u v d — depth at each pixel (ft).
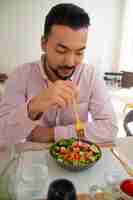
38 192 2.32
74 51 3.04
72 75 3.72
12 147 3.19
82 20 2.95
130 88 9.61
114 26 9.87
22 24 9.21
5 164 2.72
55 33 2.98
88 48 9.99
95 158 2.86
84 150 3.01
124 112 8.05
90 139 3.47
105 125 3.61
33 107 2.97
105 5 9.58
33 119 3.10
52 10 3.14
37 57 9.65
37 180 2.37
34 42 9.48
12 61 9.59
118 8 9.68
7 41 9.33
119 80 9.77
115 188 2.36
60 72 3.33
